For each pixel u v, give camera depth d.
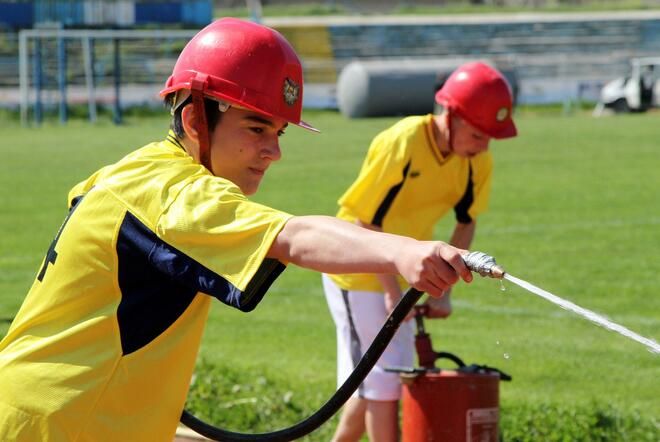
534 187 53.25
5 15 129.00
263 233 7.42
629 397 20.73
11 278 33.53
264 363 23.11
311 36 142.25
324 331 27.03
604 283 31.97
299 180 57.25
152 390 8.26
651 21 142.12
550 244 38.38
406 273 7.01
